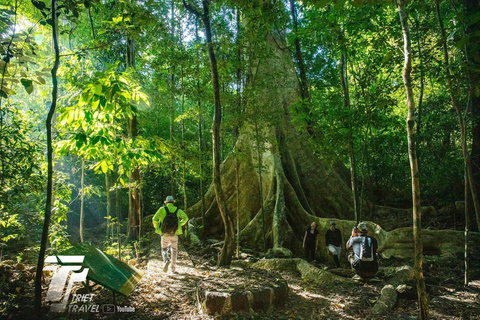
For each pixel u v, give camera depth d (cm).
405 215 1165
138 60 1184
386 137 1089
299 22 1407
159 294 556
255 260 909
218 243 1106
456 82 329
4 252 929
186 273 713
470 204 919
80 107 437
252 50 1013
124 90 430
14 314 422
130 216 1007
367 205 1203
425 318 383
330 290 636
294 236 1048
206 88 1113
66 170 1379
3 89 371
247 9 743
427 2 794
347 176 1354
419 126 1129
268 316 480
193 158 959
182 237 1220
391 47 683
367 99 745
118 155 489
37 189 591
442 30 538
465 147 605
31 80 384
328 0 215
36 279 416
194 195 1777
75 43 1364
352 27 766
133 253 958
